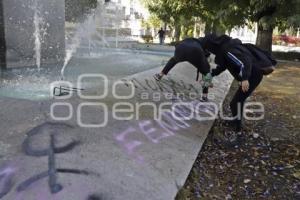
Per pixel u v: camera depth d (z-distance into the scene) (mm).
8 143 3158
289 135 4777
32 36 8555
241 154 4078
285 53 18203
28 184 2605
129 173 2982
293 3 12828
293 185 3424
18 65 8219
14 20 8086
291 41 33156
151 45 18734
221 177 3492
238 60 4184
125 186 2805
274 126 5137
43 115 3947
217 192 3205
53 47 9188
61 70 8039
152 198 2764
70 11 14375
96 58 11500
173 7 21344
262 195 3223
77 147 3246
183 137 4059
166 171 3186
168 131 4105
